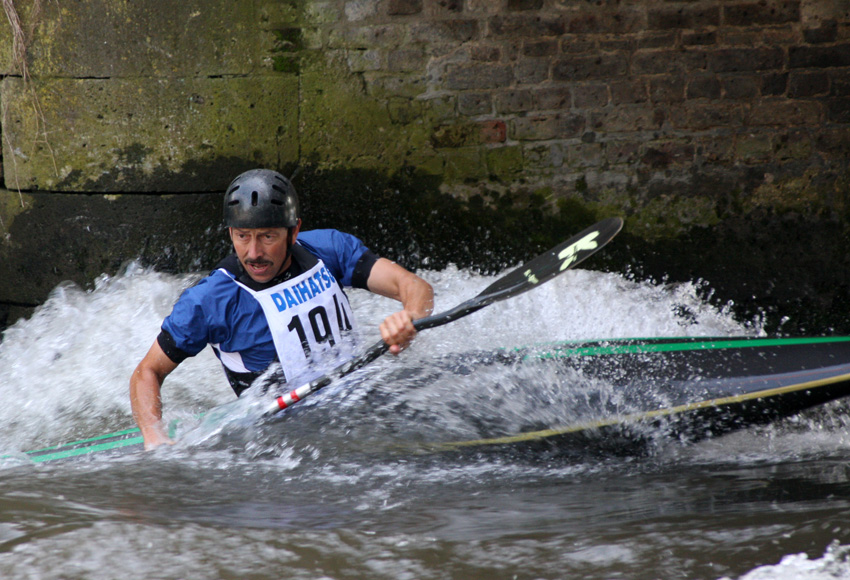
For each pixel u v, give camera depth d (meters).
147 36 14.88
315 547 4.90
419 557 4.75
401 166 15.53
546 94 15.14
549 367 8.98
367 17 15.07
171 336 7.72
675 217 15.23
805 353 8.76
